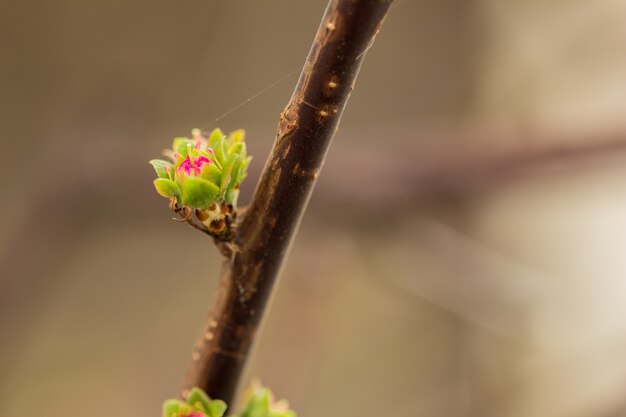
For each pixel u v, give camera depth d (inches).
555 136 16.0
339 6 8.7
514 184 16.5
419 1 21.1
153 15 21.0
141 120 19.2
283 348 14.0
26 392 21.4
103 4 20.8
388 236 15.9
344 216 15.6
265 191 9.1
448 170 16.1
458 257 15.7
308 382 13.9
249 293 9.3
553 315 19.1
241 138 9.3
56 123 20.9
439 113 21.1
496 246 20.6
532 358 19.9
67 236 18.0
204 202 9.0
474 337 20.9
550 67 21.3
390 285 21.5
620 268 21.5
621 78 20.9
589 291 20.3
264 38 21.4
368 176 15.9
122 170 17.5
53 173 17.5
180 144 9.2
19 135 20.9
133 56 21.0
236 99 21.4
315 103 8.9
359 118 21.0
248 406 9.5
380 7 8.7
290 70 21.5
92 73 20.9
